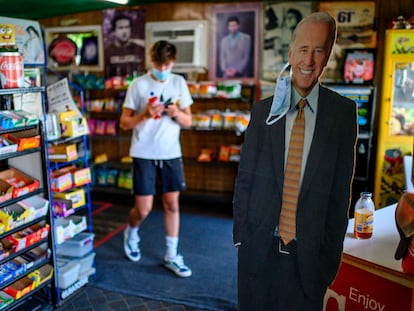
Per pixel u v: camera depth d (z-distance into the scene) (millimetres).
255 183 1329
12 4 3137
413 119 3760
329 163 1229
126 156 5047
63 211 2523
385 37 3703
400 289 1506
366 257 1614
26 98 2432
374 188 3943
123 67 4855
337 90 3859
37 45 2564
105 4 3777
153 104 2725
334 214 1253
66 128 2545
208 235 3787
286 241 1296
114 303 2596
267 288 1349
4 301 2133
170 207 2998
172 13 4582
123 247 3488
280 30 4223
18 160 2422
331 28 1181
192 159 4645
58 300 2523
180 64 4637
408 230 1431
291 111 1274
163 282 2871
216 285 2840
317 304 1304
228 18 4398
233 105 4523
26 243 2234
